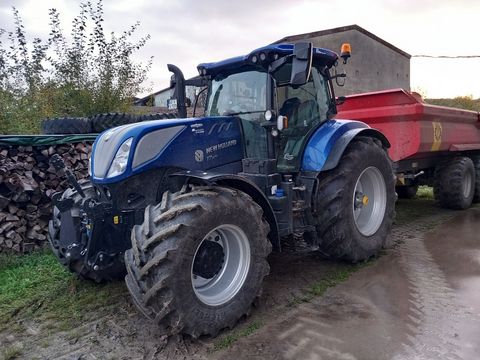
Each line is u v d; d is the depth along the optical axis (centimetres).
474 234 539
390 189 464
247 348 280
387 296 355
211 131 362
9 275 416
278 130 374
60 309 345
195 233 278
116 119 619
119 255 331
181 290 273
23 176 497
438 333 292
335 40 1587
